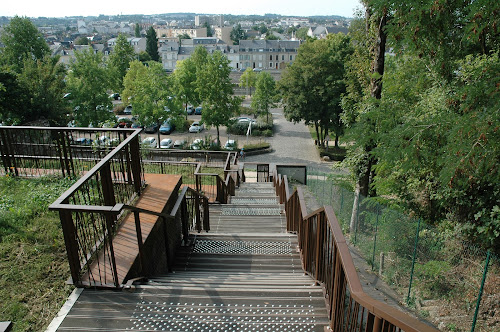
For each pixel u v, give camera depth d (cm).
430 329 178
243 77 6266
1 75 2794
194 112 5209
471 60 796
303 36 18938
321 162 3416
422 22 623
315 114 3406
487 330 553
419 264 705
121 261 432
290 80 3459
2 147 678
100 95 3569
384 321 210
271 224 851
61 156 670
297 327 341
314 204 1359
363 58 1403
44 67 3103
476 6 503
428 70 916
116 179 614
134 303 376
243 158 3447
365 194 1138
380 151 664
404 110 844
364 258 833
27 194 604
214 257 593
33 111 3009
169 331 338
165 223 546
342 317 304
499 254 752
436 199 914
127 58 6138
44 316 363
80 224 438
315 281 430
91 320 352
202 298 385
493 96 546
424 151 618
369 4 654
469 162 522
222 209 977
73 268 393
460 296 626
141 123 3531
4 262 438
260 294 391
